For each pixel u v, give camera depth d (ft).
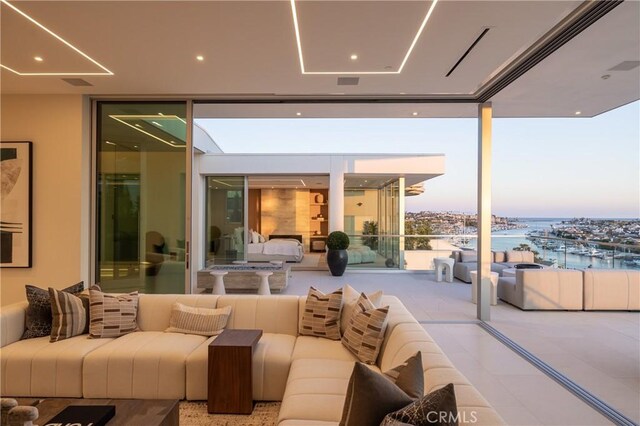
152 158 15.11
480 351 11.61
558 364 10.52
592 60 11.12
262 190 45.06
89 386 8.39
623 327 14.11
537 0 7.90
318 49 10.37
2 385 8.36
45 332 9.48
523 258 25.11
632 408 8.08
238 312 10.44
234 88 13.64
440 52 10.54
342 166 28.27
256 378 8.39
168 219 15.08
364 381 3.97
